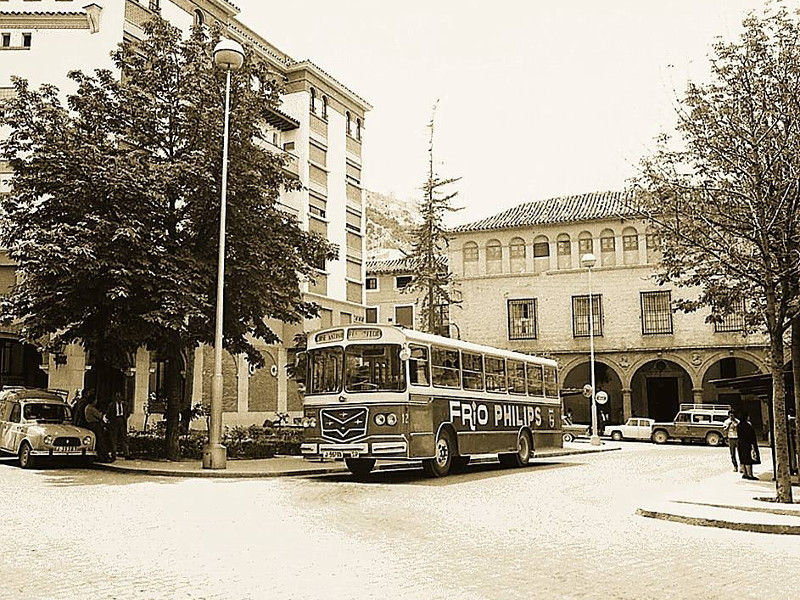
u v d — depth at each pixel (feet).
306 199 144.97
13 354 113.50
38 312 75.46
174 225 79.20
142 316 70.49
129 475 67.56
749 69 50.39
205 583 25.03
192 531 35.68
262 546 31.83
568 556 31.22
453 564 28.81
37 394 77.56
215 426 71.20
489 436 74.08
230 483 60.80
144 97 80.38
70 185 71.82
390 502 48.24
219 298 71.46
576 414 177.17
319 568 27.50
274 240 82.07
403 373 62.08
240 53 73.36
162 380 115.65
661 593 24.90
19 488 55.01
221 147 78.13
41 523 38.01
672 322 162.81
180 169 73.97
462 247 179.83
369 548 31.73
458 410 69.10
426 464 65.98
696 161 52.49
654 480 68.85
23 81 78.95
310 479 65.16
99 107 80.84
